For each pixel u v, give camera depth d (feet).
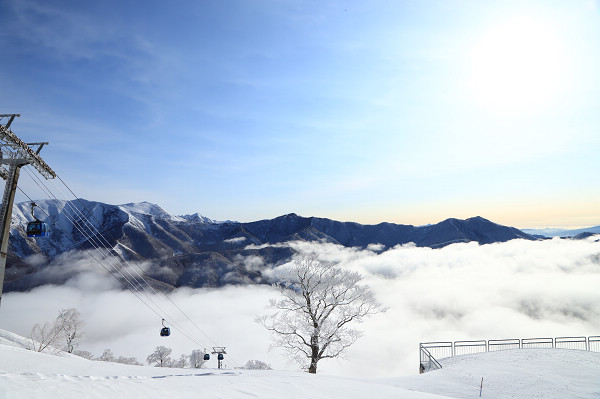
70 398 31.50
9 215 61.52
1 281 59.62
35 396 30.58
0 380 33.99
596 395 63.31
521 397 63.41
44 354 86.84
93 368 80.53
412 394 56.39
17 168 62.69
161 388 41.01
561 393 64.44
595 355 91.61
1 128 57.41
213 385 46.73
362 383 62.03
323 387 54.03
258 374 70.59
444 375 78.84
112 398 33.63
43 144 63.98
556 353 93.76
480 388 68.18
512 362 86.48
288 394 46.60
